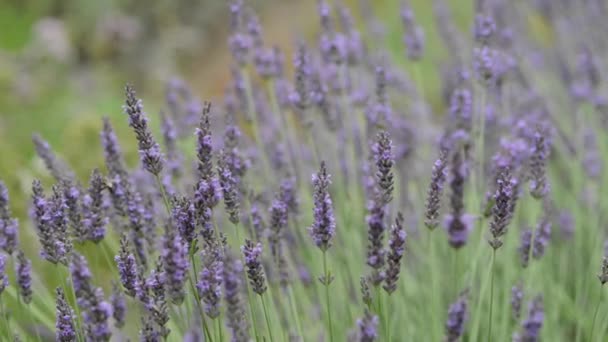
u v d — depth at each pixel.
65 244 0.84
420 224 1.05
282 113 1.08
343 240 0.99
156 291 0.79
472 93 1.12
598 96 1.12
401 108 1.20
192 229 0.80
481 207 0.95
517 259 1.02
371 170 0.96
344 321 0.95
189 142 1.12
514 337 0.77
